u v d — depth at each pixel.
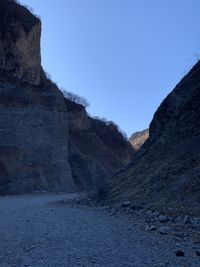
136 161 33.19
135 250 13.49
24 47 70.62
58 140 69.56
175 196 23.09
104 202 30.09
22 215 22.70
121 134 110.38
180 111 30.59
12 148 59.91
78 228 17.94
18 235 15.58
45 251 12.79
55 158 67.44
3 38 68.62
